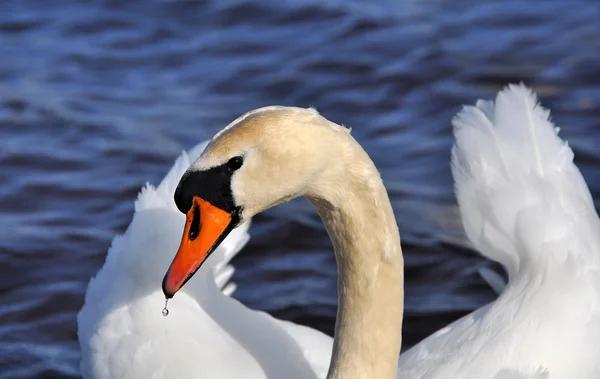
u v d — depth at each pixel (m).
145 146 15.54
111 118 16.42
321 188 7.27
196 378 8.95
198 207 7.16
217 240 7.18
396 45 18.47
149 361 9.20
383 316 7.66
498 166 10.12
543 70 17.38
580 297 9.12
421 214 13.87
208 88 17.42
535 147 10.15
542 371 8.57
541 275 9.34
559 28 18.83
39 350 11.55
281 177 7.10
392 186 14.48
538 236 9.55
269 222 13.87
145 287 9.71
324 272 12.87
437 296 12.43
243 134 7.07
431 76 17.38
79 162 15.18
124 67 18.23
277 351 9.34
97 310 9.96
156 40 19.19
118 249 10.27
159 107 16.75
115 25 19.78
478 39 18.58
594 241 9.63
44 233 13.55
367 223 7.41
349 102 16.73
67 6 20.55
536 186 9.88
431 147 15.38
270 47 18.75
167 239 9.92
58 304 12.26
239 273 12.87
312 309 12.11
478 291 12.48
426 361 9.12
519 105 10.39
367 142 15.59
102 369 9.48
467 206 10.17
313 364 9.45
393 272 7.58
